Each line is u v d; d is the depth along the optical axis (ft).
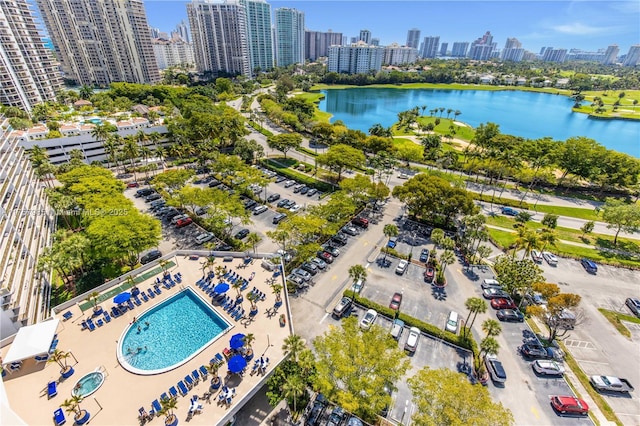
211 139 383.24
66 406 102.47
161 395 112.57
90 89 595.88
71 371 120.26
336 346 113.60
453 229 239.30
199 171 334.65
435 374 103.71
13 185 195.11
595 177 307.17
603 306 176.65
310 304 166.09
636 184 303.27
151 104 580.30
